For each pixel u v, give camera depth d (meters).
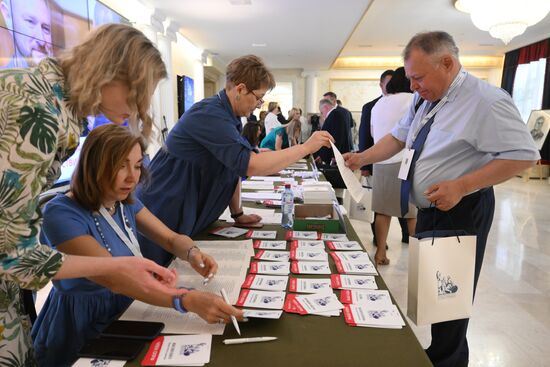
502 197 6.23
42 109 0.73
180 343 0.87
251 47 7.87
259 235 1.65
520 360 2.00
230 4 4.91
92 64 0.79
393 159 2.91
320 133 1.52
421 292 1.15
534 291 2.78
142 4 4.91
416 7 6.11
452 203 1.37
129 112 0.87
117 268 0.86
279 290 1.12
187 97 7.06
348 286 1.15
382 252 3.20
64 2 3.15
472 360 2.00
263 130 7.62
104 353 0.83
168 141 1.56
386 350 0.85
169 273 0.94
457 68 1.47
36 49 2.78
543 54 8.30
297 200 2.23
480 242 1.56
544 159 8.09
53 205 1.04
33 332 1.16
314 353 0.83
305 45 7.61
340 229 1.68
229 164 1.41
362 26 7.30
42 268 0.76
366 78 11.13
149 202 1.56
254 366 0.79
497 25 5.70
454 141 1.48
